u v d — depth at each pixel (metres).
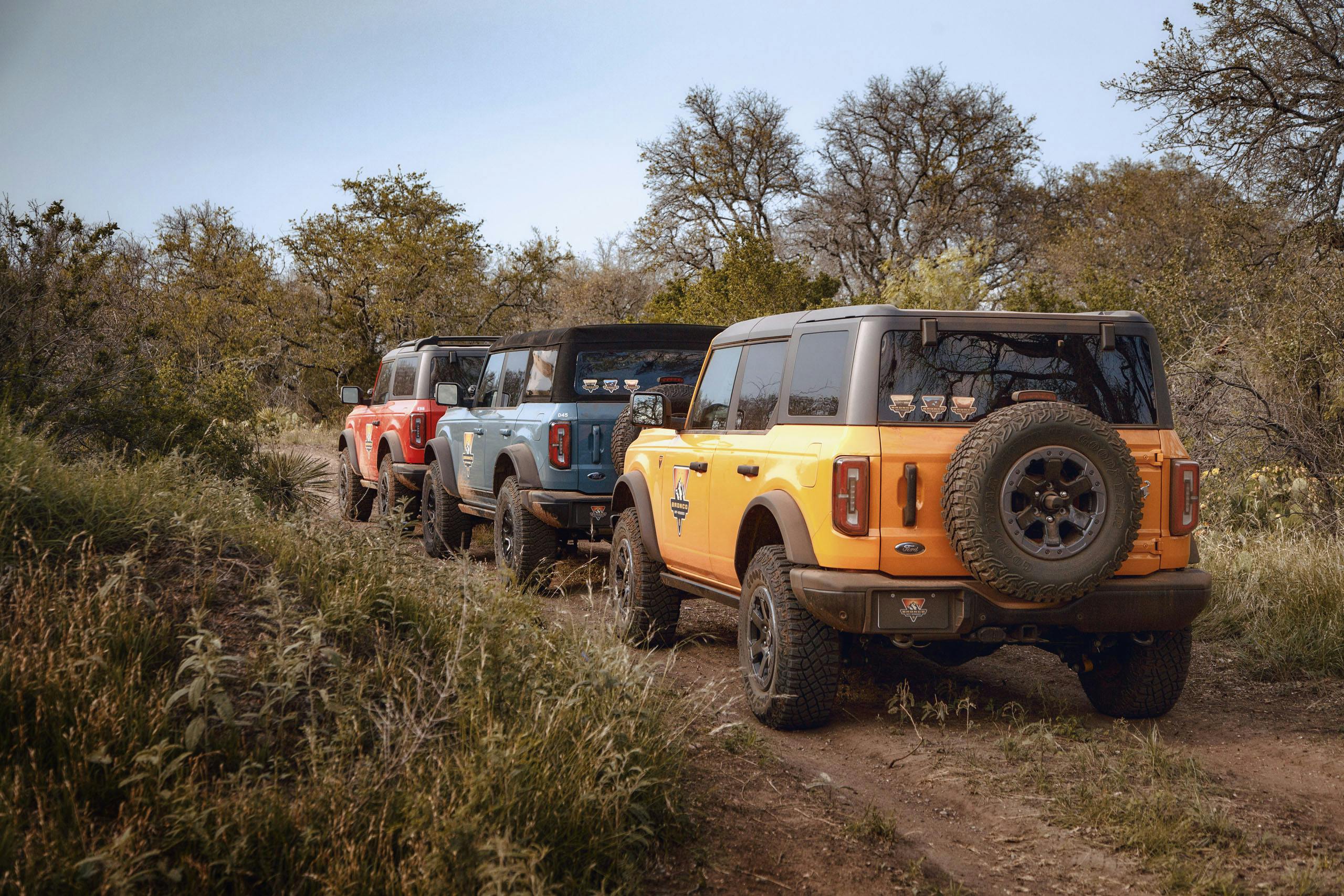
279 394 27.41
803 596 4.65
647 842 3.30
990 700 5.54
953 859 3.58
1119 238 30.30
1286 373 9.95
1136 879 3.42
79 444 8.17
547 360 8.51
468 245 28.72
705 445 6.09
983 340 4.75
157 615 3.93
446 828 2.83
